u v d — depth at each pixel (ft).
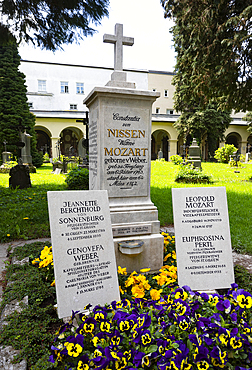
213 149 105.70
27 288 8.18
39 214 18.33
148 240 10.14
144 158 10.39
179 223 8.50
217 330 5.72
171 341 5.44
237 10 28.14
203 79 30.96
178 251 8.34
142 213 10.28
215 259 8.46
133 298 7.72
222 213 8.77
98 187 10.13
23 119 70.03
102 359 4.97
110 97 9.62
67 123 98.78
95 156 10.53
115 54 10.73
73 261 7.43
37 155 73.61
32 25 20.88
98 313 6.02
